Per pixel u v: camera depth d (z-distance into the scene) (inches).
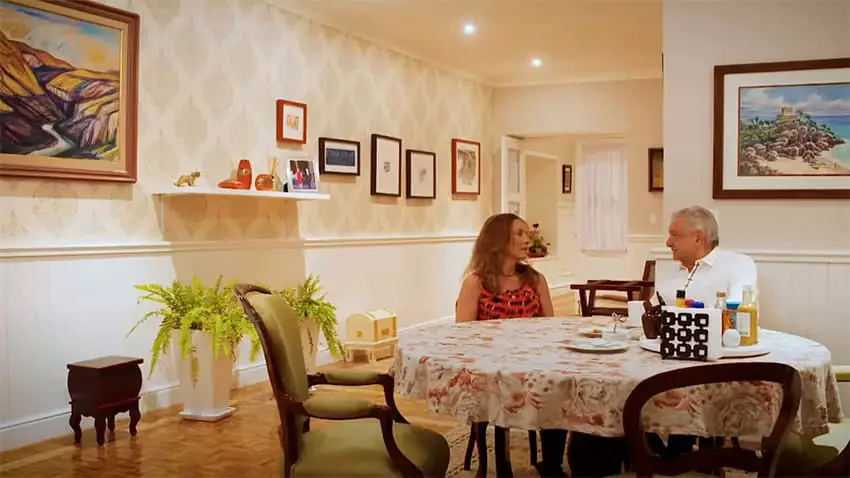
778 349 84.7
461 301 120.9
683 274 116.7
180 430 142.9
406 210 253.6
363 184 230.1
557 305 344.8
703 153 151.1
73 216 144.5
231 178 180.2
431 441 84.8
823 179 142.7
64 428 141.6
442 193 275.4
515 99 308.7
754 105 147.0
